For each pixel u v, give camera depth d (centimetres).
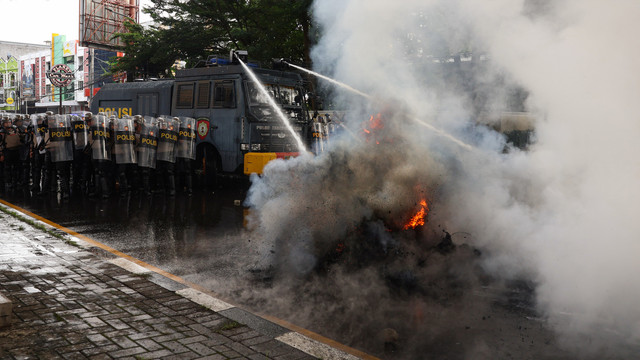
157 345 358
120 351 346
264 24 2144
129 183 1216
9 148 1198
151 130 1138
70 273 530
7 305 383
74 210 946
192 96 1354
